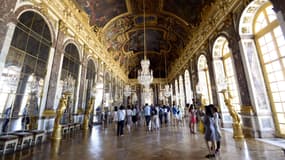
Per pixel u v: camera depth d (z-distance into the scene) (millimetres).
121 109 8227
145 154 4492
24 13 6160
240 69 7500
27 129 6262
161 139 6746
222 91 7125
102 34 15258
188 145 5523
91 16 12445
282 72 6180
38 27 6973
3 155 4445
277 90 6410
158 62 29875
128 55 25344
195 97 13969
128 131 9367
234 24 7832
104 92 16281
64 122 8898
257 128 6527
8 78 5508
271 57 6656
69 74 9562
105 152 4773
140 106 29047
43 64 7254
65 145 5777
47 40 7570
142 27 17750
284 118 6125
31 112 6492
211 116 4363
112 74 20062
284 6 3355
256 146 5070
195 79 14133
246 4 6902
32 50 6617
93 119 12945
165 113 13734
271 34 6629
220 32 9297
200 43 12695
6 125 5484
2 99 5340
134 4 13680
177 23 15367
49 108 7406
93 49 13555
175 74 24078
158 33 19234
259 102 6668
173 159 3977
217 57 10391
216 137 4223
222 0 8766
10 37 5340
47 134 7102
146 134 8148
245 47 7273
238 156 4082
